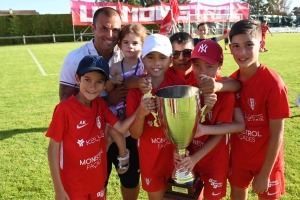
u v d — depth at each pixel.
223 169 2.38
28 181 3.61
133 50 2.79
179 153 2.20
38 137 5.03
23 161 4.15
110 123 2.40
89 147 2.26
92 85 2.15
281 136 2.21
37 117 6.15
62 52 21.12
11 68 13.56
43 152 4.44
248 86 2.28
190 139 2.11
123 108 2.67
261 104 2.25
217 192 2.38
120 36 2.80
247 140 2.38
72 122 2.19
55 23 35.91
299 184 3.27
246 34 2.05
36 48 25.61
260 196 2.50
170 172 2.50
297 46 19.47
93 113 2.28
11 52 22.25
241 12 21.81
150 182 2.46
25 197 3.28
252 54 2.08
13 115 6.31
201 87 2.00
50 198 3.26
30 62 15.70
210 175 2.38
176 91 2.14
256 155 2.38
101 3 19.64
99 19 2.60
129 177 2.91
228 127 2.23
